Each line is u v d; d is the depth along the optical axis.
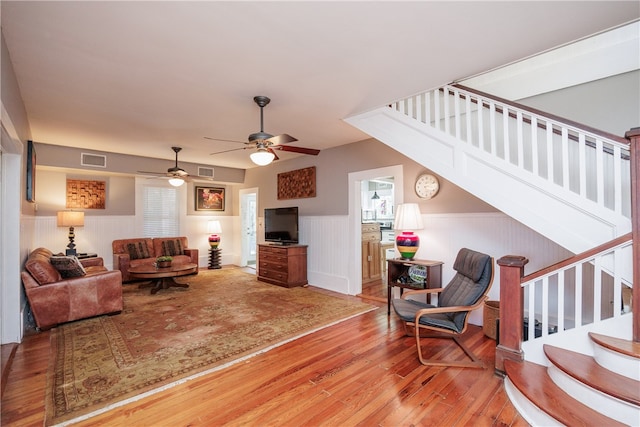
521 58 2.44
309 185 5.82
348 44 2.20
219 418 1.92
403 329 3.44
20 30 1.98
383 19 1.91
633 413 1.64
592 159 2.88
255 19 1.90
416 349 2.92
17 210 3.03
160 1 1.71
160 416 1.93
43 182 5.58
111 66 2.48
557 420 1.71
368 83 2.87
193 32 2.03
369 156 4.84
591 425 1.66
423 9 1.82
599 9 1.84
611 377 1.85
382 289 5.25
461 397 2.15
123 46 2.19
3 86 2.07
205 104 3.33
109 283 3.81
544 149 3.11
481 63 2.51
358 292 5.00
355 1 1.74
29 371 2.45
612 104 2.92
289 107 3.46
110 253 6.28
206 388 2.24
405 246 3.90
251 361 2.66
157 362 2.61
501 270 2.45
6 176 3.00
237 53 2.31
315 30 2.02
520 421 1.91
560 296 2.28
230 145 5.10
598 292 2.13
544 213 2.47
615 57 2.89
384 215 8.76
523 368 2.27
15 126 2.67
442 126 3.85
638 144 1.97
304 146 5.36
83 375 2.39
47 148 4.98
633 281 1.99
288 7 1.78
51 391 2.18
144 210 6.82
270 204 6.83
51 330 3.34
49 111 3.48
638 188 1.97
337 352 2.85
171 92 3.00
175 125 4.04
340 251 5.25
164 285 5.26
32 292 3.27
